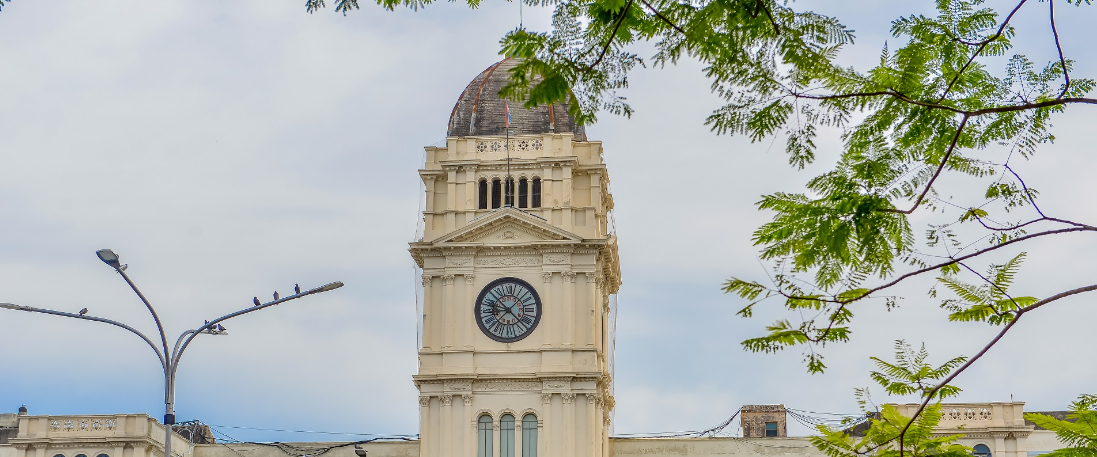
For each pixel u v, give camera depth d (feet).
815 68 45.27
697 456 330.13
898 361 67.97
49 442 317.22
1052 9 48.19
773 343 49.29
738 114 46.78
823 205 48.37
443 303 310.04
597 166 317.63
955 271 49.21
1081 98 44.88
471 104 334.03
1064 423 71.87
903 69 48.85
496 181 319.27
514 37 46.52
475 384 303.27
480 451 299.99
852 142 49.80
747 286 48.65
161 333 173.68
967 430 310.65
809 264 48.03
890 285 48.03
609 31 46.24
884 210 47.62
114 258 166.50
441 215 319.27
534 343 304.91
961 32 50.78
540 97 46.44
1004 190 53.16
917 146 50.08
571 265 308.60
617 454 333.62
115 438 317.22
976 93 51.70
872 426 69.26
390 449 335.47
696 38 45.14
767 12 43.98
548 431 298.15
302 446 335.26
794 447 327.67
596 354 305.94
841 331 48.75
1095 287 46.03
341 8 45.52
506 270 310.45
